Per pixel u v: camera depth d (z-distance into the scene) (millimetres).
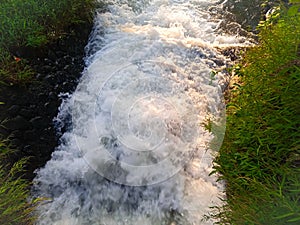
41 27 4234
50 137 3795
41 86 4000
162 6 5289
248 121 3189
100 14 4852
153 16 5109
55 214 3406
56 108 3949
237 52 4590
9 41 4086
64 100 4023
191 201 3350
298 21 3555
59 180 3607
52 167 3650
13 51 4105
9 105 3768
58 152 3738
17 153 3557
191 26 5020
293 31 3512
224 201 2926
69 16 4480
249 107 3279
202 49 4574
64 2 4453
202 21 5141
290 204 2459
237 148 3164
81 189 3582
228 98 4012
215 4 5426
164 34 4727
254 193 2705
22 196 3066
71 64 4309
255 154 2973
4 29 4121
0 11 4215
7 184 3027
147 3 5262
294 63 3207
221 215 2787
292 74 3000
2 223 2768
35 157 3641
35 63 4133
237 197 2791
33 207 3195
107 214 3461
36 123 3791
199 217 3217
